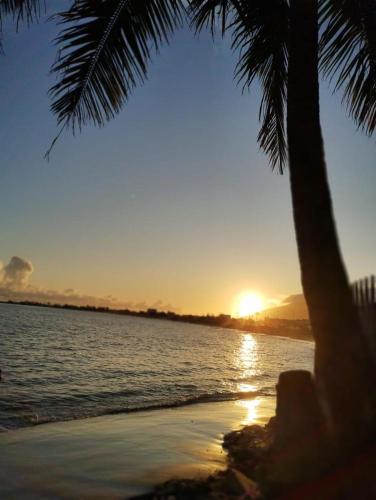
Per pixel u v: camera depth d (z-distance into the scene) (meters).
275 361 31.17
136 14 5.72
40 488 4.93
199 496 4.32
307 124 4.15
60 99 5.90
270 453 4.45
